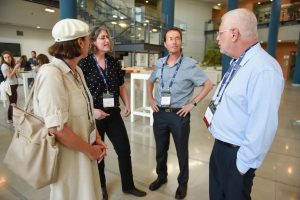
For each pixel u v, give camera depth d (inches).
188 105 73.4
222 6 724.0
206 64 583.2
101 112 69.4
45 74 39.9
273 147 129.2
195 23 673.0
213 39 681.6
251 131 41.5
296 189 87.5
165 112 76.2
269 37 474.3
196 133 153.0
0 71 169.2
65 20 43.1
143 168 103.2
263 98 39.9
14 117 43.1
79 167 46.0
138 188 87.1
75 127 44.1
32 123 40.6
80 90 45.6
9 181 90.1
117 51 315.0
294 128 166.7
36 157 40.2
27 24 414.0
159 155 84.3
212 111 52.9
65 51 42.8
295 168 104.3
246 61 43.8
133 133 151.0
